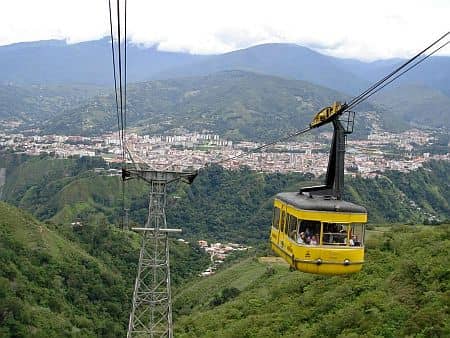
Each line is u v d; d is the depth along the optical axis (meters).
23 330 77.69
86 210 196.62
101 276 110.38
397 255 58.53
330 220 21.69
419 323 33.94
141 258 43.31
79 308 96.44
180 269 138.12
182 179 44.97
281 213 24.36
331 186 23.11
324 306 49.47
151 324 44.78
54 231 124.44
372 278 51.41
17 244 104.31
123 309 104.12
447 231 59.84
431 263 45.00
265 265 106.31
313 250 21.64
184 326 67.00
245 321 55.16
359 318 41.09
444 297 36.50
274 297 65.25
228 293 84.62
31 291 90.38
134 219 190.62
